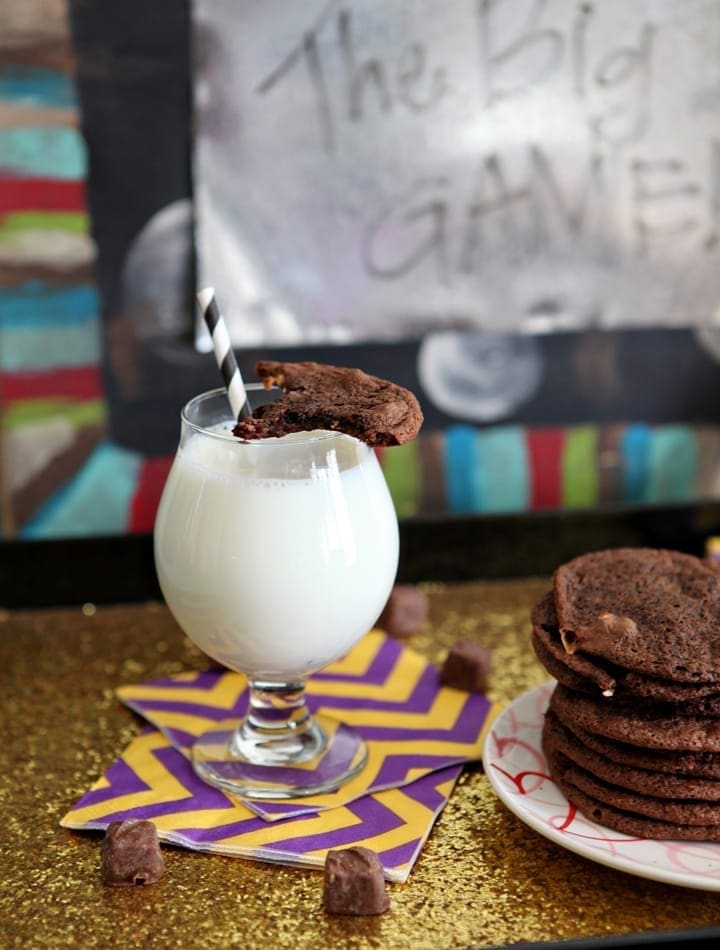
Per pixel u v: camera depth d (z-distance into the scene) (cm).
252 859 46
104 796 49
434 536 72
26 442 73
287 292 72
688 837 44
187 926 42
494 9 68
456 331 74
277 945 42
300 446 46
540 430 77
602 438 78
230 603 46
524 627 64
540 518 73
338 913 43
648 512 74
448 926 42
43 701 57
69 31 66
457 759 51
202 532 46
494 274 73
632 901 44
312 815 47
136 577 71
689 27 69
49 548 70
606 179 72
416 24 68
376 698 56
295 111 68
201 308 48
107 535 70
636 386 77
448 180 71
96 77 67
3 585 70
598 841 44
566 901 44
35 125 67
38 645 62
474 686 56
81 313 71
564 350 75
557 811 45
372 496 48
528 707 52
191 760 51
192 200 70
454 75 69
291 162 69
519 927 42
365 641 61
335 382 47
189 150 69
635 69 70
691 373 77
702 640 45
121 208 69
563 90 70
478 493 78
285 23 67
